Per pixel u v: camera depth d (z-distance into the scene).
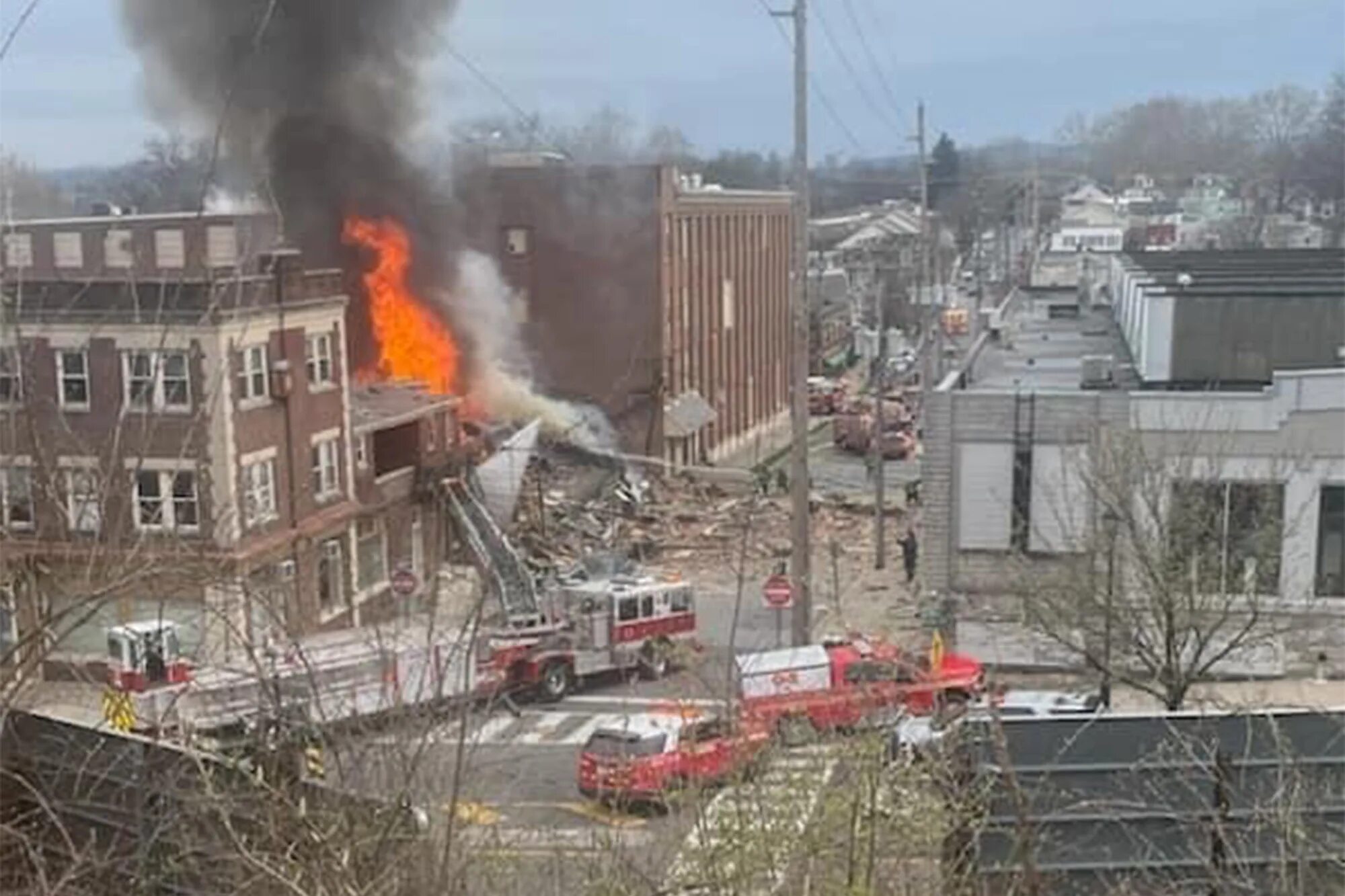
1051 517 29.53
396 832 7.75
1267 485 28.02
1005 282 97.69
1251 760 10.71
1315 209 128.75
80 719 15.78
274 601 15.85
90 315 23.14
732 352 72.56
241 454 32.16
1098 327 48.56
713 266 68.94
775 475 58.94
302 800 7.88
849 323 106.81
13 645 7.78
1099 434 27.19
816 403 80.62
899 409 69.38
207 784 7.91
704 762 12.04
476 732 11.76
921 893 9.34
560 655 30.34
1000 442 29.73
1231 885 9.77
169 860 8.16
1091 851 10.69
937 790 10.14
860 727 12.00
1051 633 23.78
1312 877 9.84
